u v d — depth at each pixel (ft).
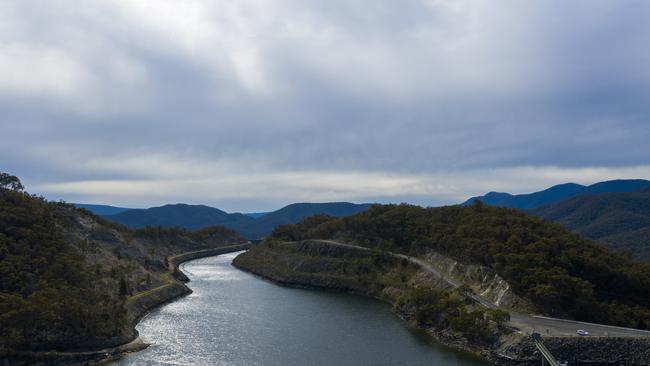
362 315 544.62
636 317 433.48
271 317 533.55
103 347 391.65
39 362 355.77
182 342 426.51
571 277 454.81
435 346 418.51
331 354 394.11
